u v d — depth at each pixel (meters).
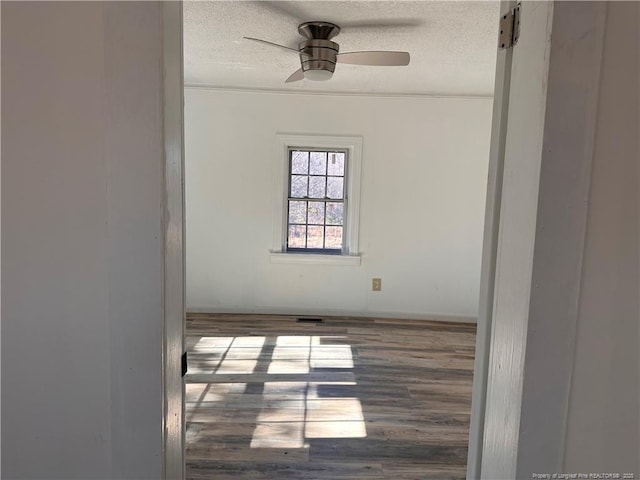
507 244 1.01
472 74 3.53
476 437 1.18
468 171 4.37
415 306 4.53
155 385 0.94
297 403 2.73
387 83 3.90
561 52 0.84
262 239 4.46
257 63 3.40
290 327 4.18
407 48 2.91
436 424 2.53
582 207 0.88
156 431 0.96
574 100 0.86
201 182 4.38
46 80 0.89
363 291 4.53
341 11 2.34
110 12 0.86
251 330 4.07
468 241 4.44
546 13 0.86
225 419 2.52
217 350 3.58
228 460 2.14
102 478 0.98
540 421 0.93
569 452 0.95
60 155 0.90
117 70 0.87
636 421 0.95
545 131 0.87
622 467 0.96
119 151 0.89
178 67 0.99
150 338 0.93
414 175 4.39
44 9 0.88
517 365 0.95
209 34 2.73
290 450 2.24
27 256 0.93
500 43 1.06
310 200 4.50
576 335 0.92
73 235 0.92
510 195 1.00
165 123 0.91
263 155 4.36
